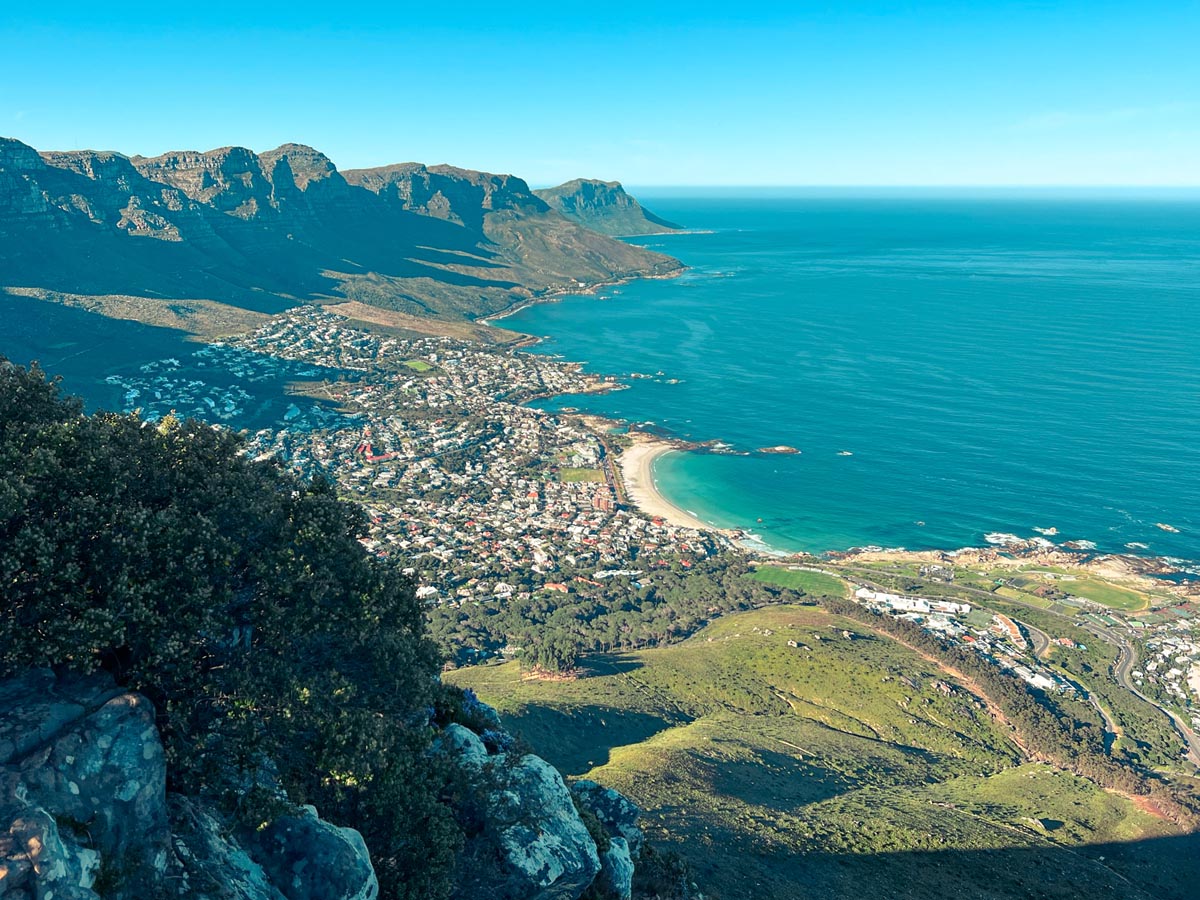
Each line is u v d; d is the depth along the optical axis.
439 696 49.03
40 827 22.94
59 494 31.64
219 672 33.03
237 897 28.12
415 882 34.03
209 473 38.25
